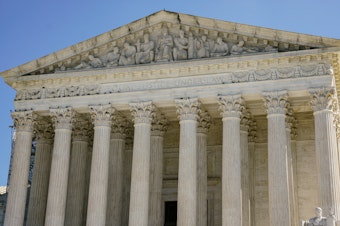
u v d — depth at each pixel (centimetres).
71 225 5916
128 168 6525
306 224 3928
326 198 4691
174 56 5534
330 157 4778
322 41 5016
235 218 4909
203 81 5372
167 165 6588
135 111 5497
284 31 5144
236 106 5194
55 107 5759
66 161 5594
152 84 5531
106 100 5616
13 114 5872
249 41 5350
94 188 5381
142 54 5669
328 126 4856
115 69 5638
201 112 5500
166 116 6022
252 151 6006
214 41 5481
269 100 5084
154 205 5694
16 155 5719
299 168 5903
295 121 5878
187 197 5094
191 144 5247
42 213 6109
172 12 5591
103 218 5322
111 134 6119
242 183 5478
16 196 5562
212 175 6325
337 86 5497
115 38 5775
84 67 5838
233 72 5288
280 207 4797
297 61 5097
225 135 5144
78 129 6278
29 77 5897
